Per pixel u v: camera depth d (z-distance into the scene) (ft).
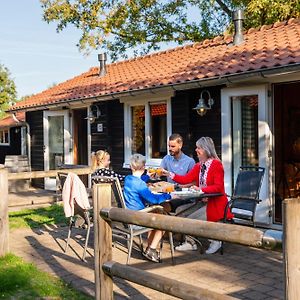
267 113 22.77
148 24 65.00
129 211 10.38
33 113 46.47
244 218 20.10
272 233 7.41
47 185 43.42
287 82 22.26
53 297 13.87
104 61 43.93
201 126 27.04
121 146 34.12
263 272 16.25
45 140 43.47
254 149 24.04
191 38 64.34
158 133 30.91
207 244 20.56
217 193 18.47
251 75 21.39
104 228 11.14
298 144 31.04
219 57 28.45
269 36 29.58
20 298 13.79
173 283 9.14
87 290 14.57
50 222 26.94
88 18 61.11
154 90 27.48
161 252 19.03
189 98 27.45
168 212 18.80
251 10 45.55
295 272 6.82
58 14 60.54
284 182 30.60
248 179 20.29
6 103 116.88
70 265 17.63
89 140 37.60
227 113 24.84
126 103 33.17
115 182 16.94
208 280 15.44
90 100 33.73
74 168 31.91
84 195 18.44
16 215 29.35
